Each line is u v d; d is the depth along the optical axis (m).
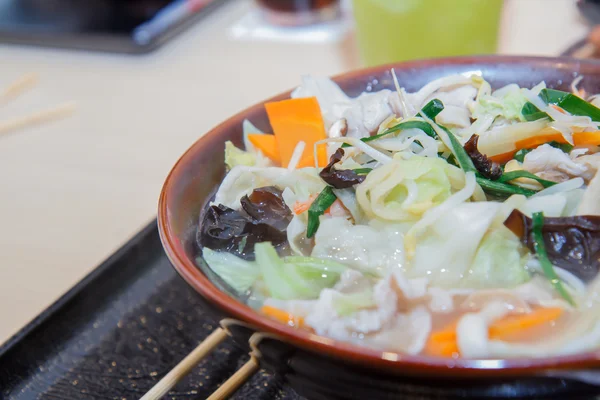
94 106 0.50
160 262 0.36
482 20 0.42
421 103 0.33
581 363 0.23
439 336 0.25
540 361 0.23
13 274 0.37
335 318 0.26
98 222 0.40
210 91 0.50
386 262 0.28
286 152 0.32
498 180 0.29
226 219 0.29
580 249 0.27
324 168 0.29
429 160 0.29
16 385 0.31
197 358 0.29
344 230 0.29
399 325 0.26
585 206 0.28
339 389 0.25
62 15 0.62
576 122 0.30
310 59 0.52
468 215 0.28
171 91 0.50
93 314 0.34
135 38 0.56
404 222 0.28
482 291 0.27
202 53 0.55
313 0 0.56
